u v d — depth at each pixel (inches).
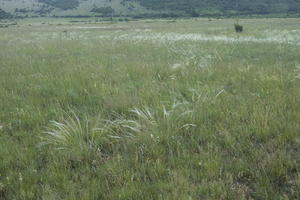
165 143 179.3
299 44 729.6
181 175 142.2
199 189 133.2
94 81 343.0
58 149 173.8
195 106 235.3
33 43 930.1
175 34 1214.3
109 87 310.2
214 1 7426.2
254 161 155.7
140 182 139.4
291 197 127.2
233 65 432.8
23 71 429.7
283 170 142.4
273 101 243.3
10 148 179.0
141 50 684.1
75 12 7258.9
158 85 316.8
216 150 165.8
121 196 129.3
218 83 325.7
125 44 831.7
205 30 1491.1
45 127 209.5
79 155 165.3
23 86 335.0
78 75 375.2
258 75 354.3
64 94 292.7
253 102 244.2
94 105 261.1
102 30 1873.8
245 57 542.3
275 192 130.8
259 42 806.5
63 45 834.2
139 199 128.0
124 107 245.1
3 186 139.6
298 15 4443.9
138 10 7116.1
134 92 290.5
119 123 206.2
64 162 160.2
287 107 228.8
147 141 178.4
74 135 185.3
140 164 155.3
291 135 177.9
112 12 6993.1
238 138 181.2
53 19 5826.8
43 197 129.8
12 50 733.9
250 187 137.1
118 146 178.1
